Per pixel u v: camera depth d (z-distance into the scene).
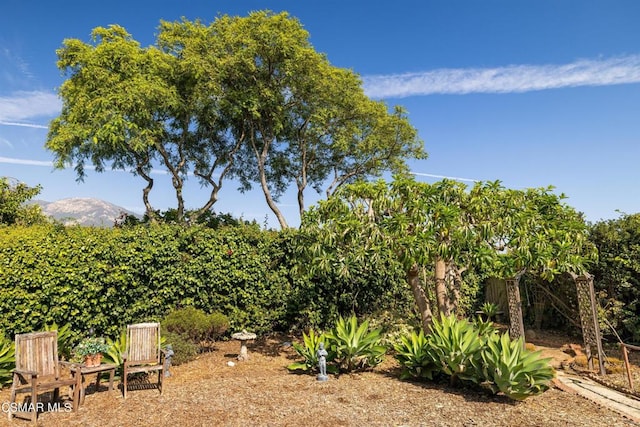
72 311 7.74
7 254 7.43
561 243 7.33
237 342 9.61
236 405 5.15
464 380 5.94
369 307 10.98
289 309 10.34
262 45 15.67
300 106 18.38
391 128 19.84
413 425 4.55
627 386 6.33
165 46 16.47
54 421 4.68
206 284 9.41
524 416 4.84
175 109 16.16
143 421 4.64
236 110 16.19
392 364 7.57
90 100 14.41
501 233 7.43
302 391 5.77
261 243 10.25
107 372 6.56
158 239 8.98
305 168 20.53
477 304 12.98
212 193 19.05
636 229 9.12
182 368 7.46
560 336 10.50
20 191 13.75
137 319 8.55
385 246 7.00
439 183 7.36
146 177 17.98
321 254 7.41
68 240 8.03
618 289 9.24
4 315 7.19
